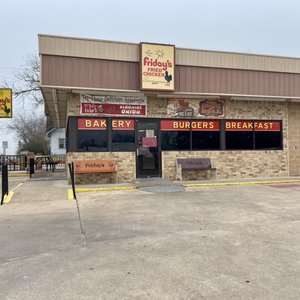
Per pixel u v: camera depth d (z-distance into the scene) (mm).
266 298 4137
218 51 15680
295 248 6047
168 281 4656
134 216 8711
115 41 14336
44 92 14930
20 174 22234
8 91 24562
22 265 5402
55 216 8891
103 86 14164
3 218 8773
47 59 13562
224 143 16547
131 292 4332
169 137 15820
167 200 10914
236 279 4707
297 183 15289
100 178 14977
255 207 9719
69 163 14422
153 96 15586
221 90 15703
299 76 17047
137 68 14625
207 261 5414
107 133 14969
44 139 59875
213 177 16203
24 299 4195
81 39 13922
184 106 15984
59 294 4320
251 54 16219
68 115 14672
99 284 4602
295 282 4602
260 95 16328
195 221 8125
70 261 5539
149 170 15555
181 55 15148
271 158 17344
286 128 17625
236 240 6543
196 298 4148
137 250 6027
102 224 7945
